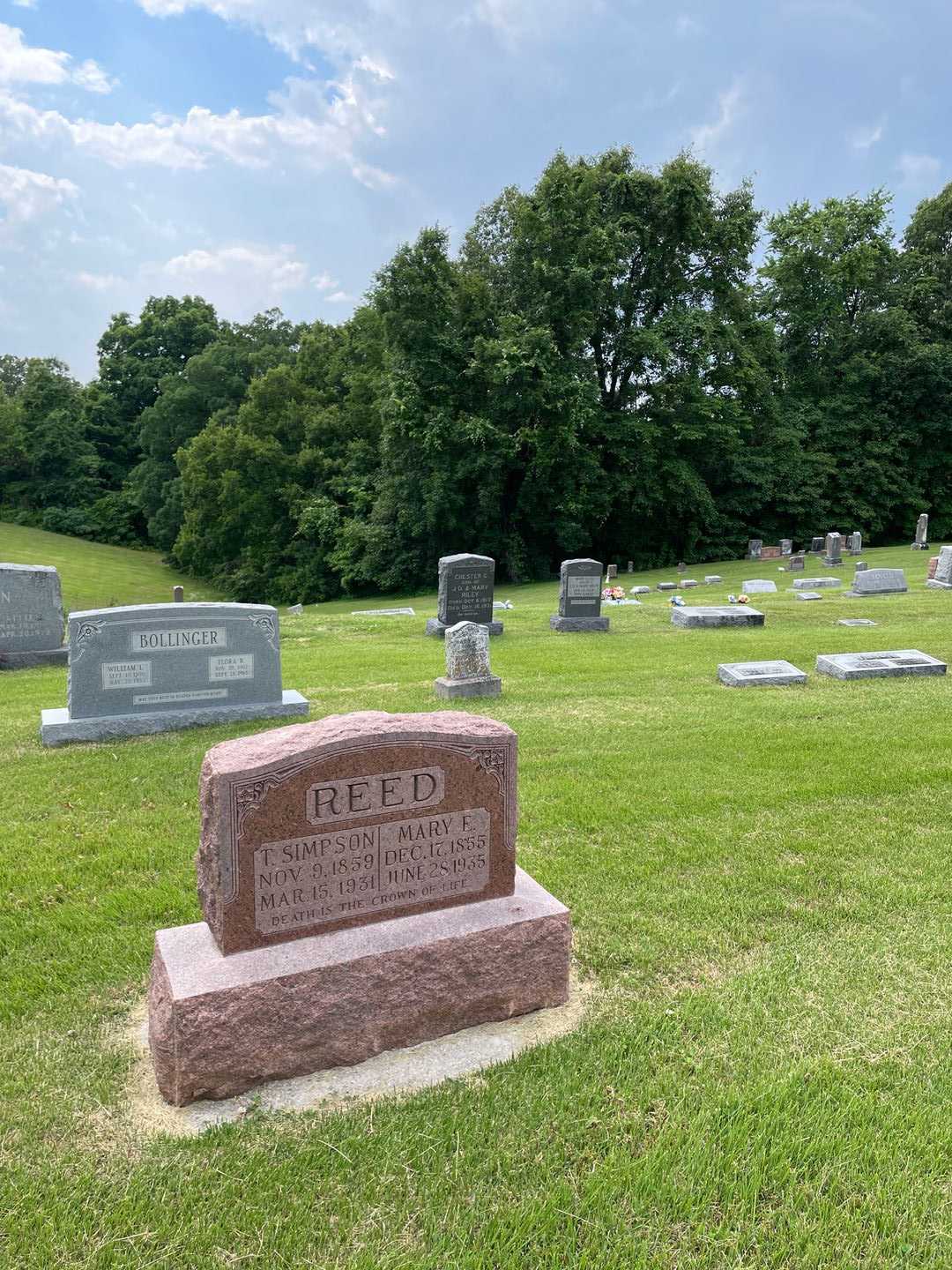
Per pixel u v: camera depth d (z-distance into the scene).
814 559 18.78
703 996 2.65
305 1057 2.26
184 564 28.56
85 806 4.14
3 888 3.36
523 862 3.52
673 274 20.56
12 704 6.27
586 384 18.75
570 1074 2.28
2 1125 2.11
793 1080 2.25
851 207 23.73
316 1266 1.73
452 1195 1.91
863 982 2.73
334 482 23.56
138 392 37.09
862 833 3.76
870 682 6.42
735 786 4.28
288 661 7.87
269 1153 2.01
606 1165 1.97
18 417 35.03
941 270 24.62
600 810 4.00
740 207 20.64
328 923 2.36
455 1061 2.34
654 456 20.28
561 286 18.39
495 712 5.77
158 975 2.27
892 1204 1.88
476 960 2.44
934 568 11.95
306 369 25.92
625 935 3.01
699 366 20.67
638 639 8.70
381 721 2.46
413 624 10.47
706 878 3.39
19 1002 2.65
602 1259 1.74
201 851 2.38
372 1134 2.07
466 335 19.39
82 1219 1.84
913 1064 2.34
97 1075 2.30
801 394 24.31
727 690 6.31
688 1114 2.14
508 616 11.10
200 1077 2.15
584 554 22.27
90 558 29.25
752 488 22.84
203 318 38.91
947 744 4.82
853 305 24.92
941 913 3.14
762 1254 1.77
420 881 2.48
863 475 23.41
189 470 25.56
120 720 5.26
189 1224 1.82
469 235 20.36
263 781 2.22
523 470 20.38
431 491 19.31
